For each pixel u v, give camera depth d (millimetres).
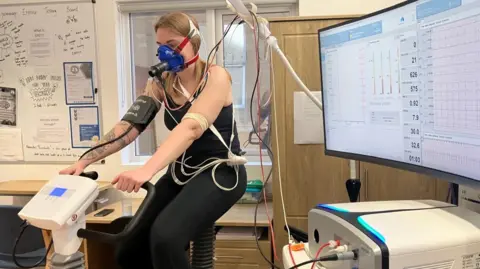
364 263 1014
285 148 2314
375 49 1454
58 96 3197
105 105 3156
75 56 3154
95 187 1201
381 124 1465
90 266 2541
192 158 1550
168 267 1357
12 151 3273
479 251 1042
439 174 1220
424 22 1231
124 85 3252
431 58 1217
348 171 2271
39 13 3154
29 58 3197
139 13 3238
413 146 1329
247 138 3117
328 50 1708
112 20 3102
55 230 1148
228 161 1518
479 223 1101
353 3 2805
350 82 1604
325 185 2301
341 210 1220
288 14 3094
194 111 1373
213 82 1451
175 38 1426
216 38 3148
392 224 1091
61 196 1164
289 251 1348
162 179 1652
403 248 983
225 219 2535
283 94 2293
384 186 2205
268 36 1682
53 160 3242
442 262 1014
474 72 1066
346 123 1655
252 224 2463
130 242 1519
